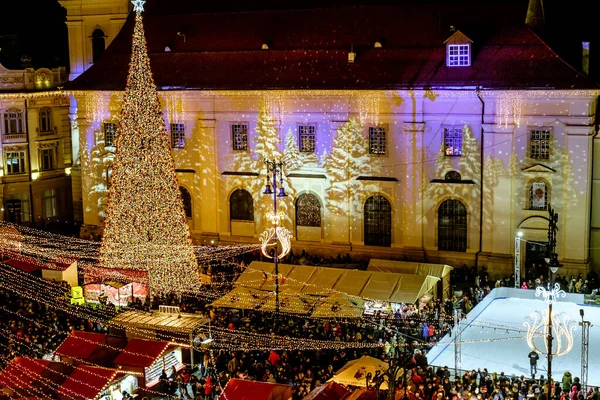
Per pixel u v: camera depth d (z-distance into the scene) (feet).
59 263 224.12
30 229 267.39
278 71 241.14
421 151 228.43
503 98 217.77
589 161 214.07
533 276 219.41
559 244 219.20
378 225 236.63
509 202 221.87
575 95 211.20
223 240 253.65
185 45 257.96
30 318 195.21
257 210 248.11
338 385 146.82
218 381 164.66
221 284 217.56
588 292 209.97
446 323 187.62
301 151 240.73
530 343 148.56
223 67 248.11
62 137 298.35
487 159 222.28
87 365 165.78
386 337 184.55
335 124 235.20
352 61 234.58
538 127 216.74
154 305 205.46
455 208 228.22
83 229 271.69
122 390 165.07
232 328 187.21
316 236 243.40
